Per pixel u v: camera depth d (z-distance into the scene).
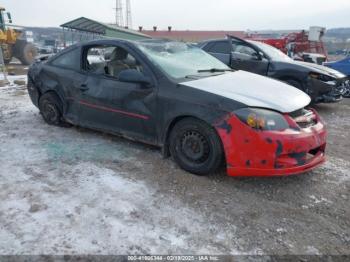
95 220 2.57
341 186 3.32
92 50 4.39
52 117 5.01
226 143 3.04
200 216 2.68
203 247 2.31
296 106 3.19
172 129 3.52
